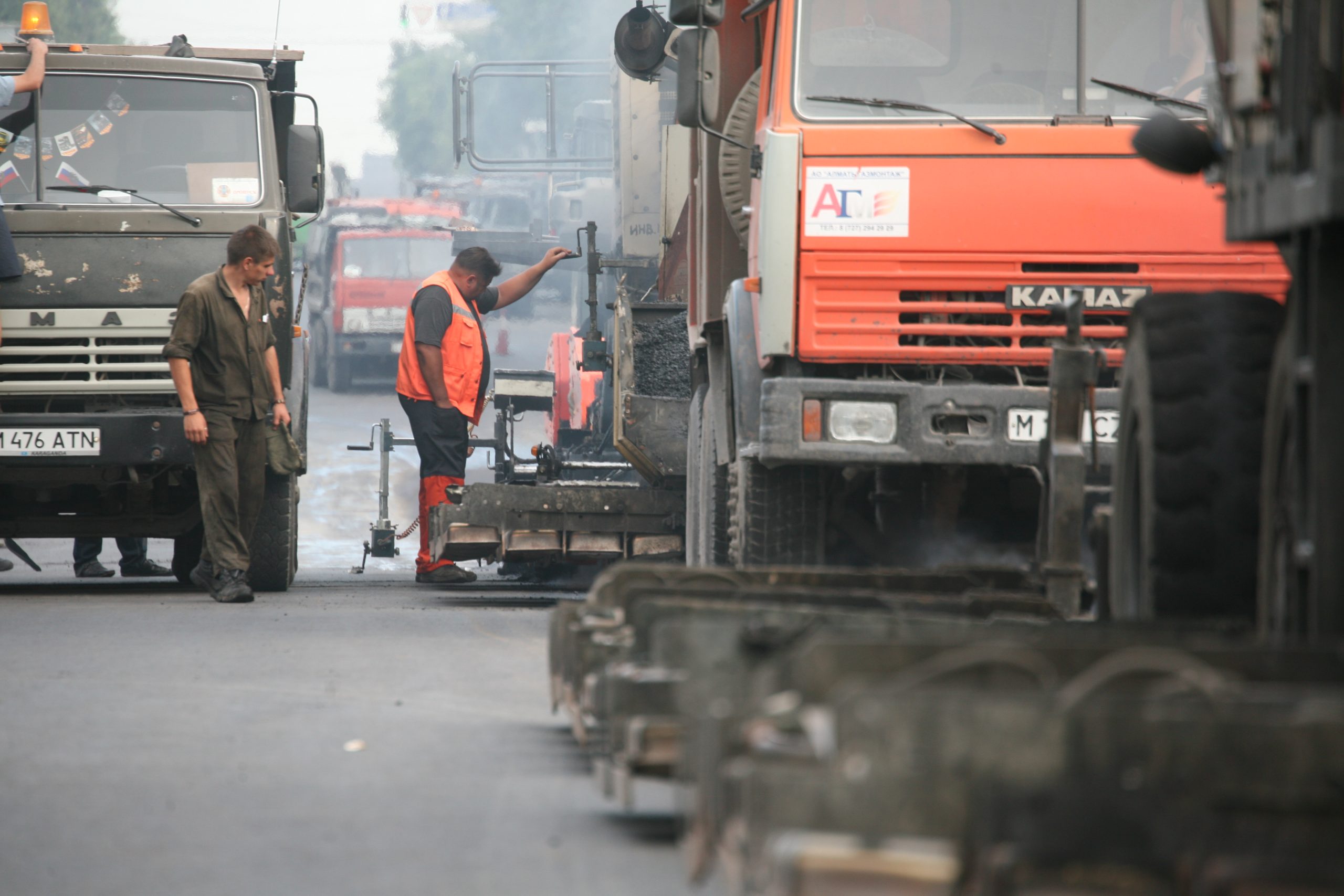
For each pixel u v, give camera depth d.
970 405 18.78
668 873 9.06
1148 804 5.83
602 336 35.19
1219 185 11.48
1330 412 8.53
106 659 18.89
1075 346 14.98
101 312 28.39
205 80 30.02
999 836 5.86
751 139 22.95
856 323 19.23
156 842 9.83
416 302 34.00
